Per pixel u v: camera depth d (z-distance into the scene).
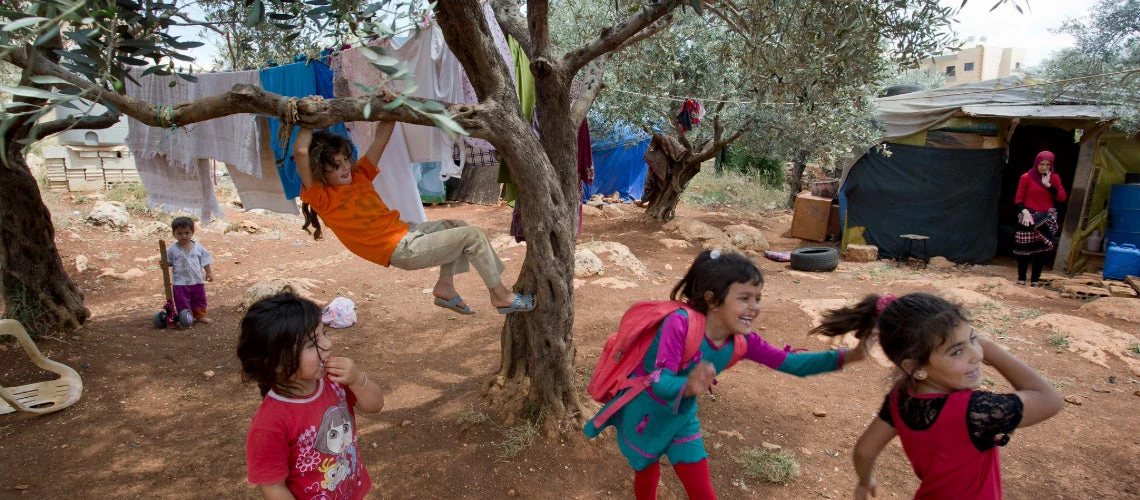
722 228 14.03
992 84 10.91
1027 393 2.08
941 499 2.19
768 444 4.23
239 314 7.19
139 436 4.35
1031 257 9.34
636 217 14.36
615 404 2.78
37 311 5.80
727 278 2.52
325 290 7.98
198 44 2.70
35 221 5.78
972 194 11.12
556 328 4.05
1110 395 5.15
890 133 11.39
